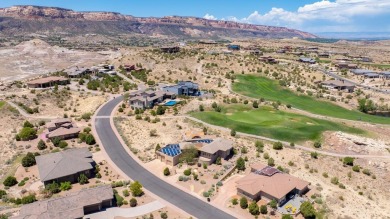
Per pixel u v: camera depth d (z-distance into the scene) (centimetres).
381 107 16000
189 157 8906
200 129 11100
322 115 14088
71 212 6225
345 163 9231
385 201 7925
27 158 8738
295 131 11031
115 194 7331
